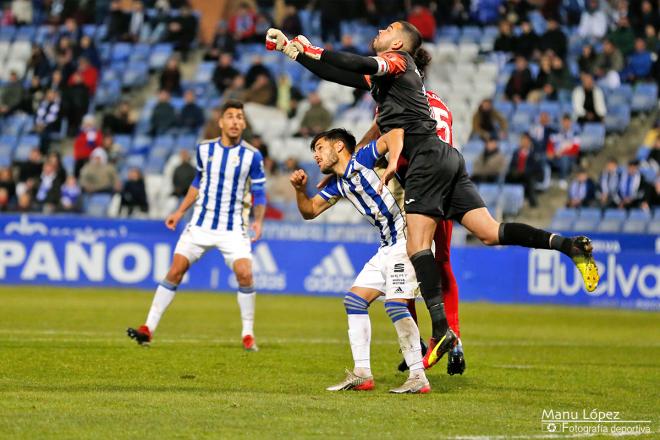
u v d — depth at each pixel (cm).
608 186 5878
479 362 2723
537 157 5991
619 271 5125
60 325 3491
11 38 7800
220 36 7294
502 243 2059
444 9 7344
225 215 2869
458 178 2080
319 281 5325
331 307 4647
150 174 6506
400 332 2048
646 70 6762
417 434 1586
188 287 5375
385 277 2062
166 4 7681
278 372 2362
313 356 2727
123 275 5344
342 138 2067
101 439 1497
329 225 5350
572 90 6669
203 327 3594
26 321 3606
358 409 1808
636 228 5772
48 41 7662
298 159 6406
